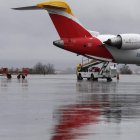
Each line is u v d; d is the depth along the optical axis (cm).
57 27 5269
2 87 3841
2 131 1318
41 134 1265
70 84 4556
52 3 5072
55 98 2564
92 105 2136
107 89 3544
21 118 1617
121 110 1903
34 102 2284
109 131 1319
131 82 5384
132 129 1359
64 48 5331
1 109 1923
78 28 5338
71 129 1356
